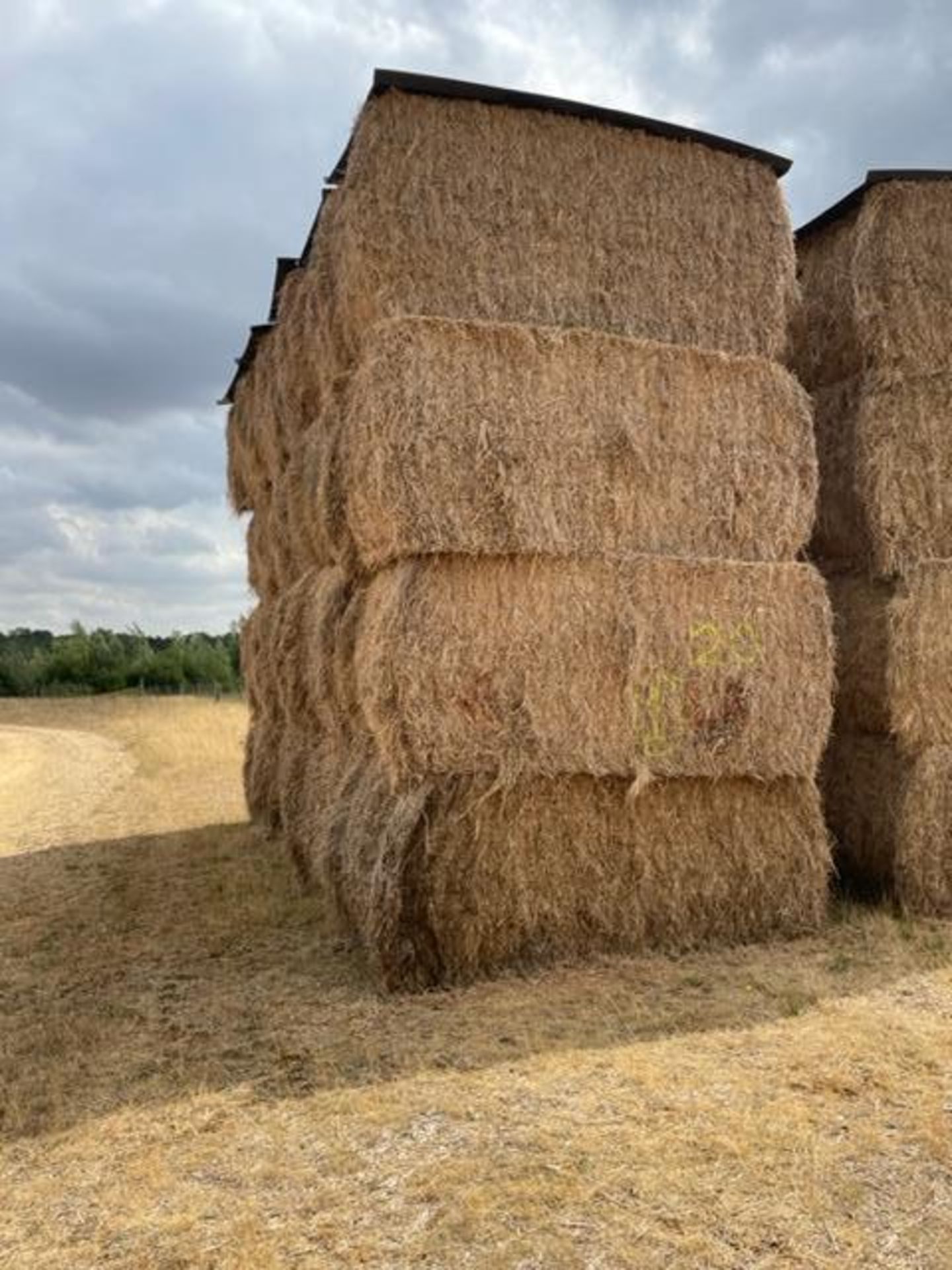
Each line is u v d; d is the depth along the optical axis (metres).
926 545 7.49
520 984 6.18
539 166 6.73
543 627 6.46
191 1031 5.54
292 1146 4.18
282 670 9.51
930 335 7.56
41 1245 3.56
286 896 8.62
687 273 7.03
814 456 7.18
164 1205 3.77
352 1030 5.49
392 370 6.26
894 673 7.42
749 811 7.00
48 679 48.56
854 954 6.62
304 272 8.85
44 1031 5.57
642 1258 3.35
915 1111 4.30
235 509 13.25
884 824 7.65
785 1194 3.70
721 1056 4.95
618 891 6.70
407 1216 3.64
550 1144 4.09
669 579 6.72
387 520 6.24
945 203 7.64
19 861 10.70
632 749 6.59
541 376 6.53
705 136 7.08
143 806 14.42
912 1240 3.42
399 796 6.34
